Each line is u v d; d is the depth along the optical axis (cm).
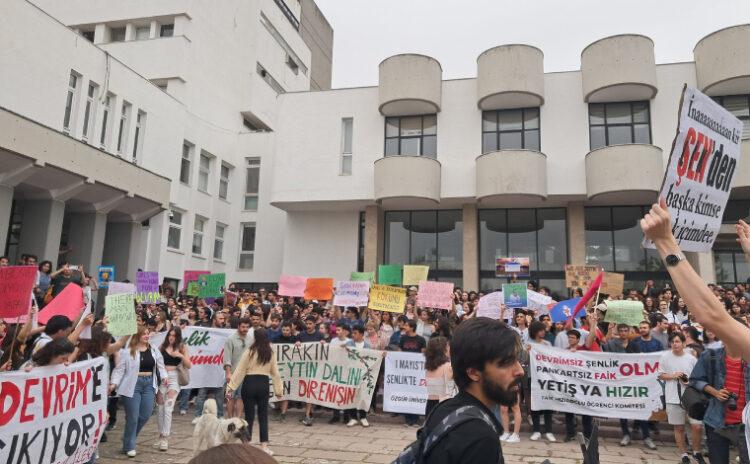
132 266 1988
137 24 2478
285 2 3359
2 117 1410
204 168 2456
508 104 1969
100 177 1733
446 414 215
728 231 1789
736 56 1736
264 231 2509
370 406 1074
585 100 1911
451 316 1323
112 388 793
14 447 522
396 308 1312
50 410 566
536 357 974
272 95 3072
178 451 833
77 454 605
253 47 2897
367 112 2136
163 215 2100
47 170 1560
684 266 205
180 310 1474
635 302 1023
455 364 229
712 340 875
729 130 331
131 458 787
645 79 1803
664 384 912
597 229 1956
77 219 1838
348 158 2152
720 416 561
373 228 2111
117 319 732
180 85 2367
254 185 2591
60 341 580
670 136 1842
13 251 1691
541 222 2020
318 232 2242
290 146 2186
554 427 1027
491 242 2041
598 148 1814
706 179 320
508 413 962
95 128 1827
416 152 2069
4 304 620
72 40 1742
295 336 1176
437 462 200
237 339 965
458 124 2027
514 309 1267
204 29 2525
